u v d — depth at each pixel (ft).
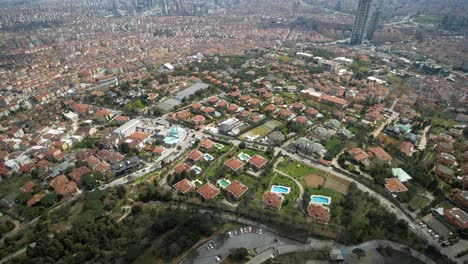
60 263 360.69
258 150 620.49
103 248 387.75
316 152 594.65
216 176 542.16
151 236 404.16
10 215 482.28
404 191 495.00
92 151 631.15
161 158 616.80
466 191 486.79
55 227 438.40
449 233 422.82
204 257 380.99
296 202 478.18
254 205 472.03
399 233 412.57
